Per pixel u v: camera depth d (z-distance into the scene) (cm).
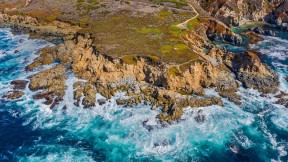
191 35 10331
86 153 5800
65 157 5697
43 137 6184
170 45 9081
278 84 7988
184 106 6938
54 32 10888
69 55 8925
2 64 9038
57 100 7200
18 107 7038
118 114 6800
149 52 8469
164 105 6925
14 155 5738
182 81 7456
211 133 6309
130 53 8344
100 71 7869
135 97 7188
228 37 11200
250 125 6569
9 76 8312
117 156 5738
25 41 10706
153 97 7194
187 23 11181
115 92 7369
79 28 10925
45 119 6688
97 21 11281
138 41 9331
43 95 7375
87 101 7056
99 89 7400
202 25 11412
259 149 5922
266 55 10162
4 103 7162
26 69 8619
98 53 8388
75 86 7569
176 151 5862
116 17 11625
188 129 6381
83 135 6250
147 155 5766
